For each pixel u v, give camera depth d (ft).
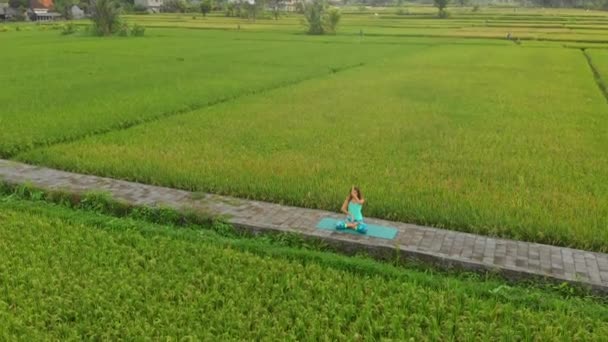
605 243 26.22
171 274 23.08
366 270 24.02
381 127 51.01
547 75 93.40
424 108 61.62
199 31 210.59
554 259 24.82
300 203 31.65
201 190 33.81
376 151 42.27
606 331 19.75
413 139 46.55
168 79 82.74
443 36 192.24
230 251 25.21
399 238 26.68
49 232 27.14
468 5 567.18
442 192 32.68
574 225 27.81
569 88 78.64
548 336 19.36
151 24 243.81
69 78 83.15
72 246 25.31
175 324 19.48
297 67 101.76
